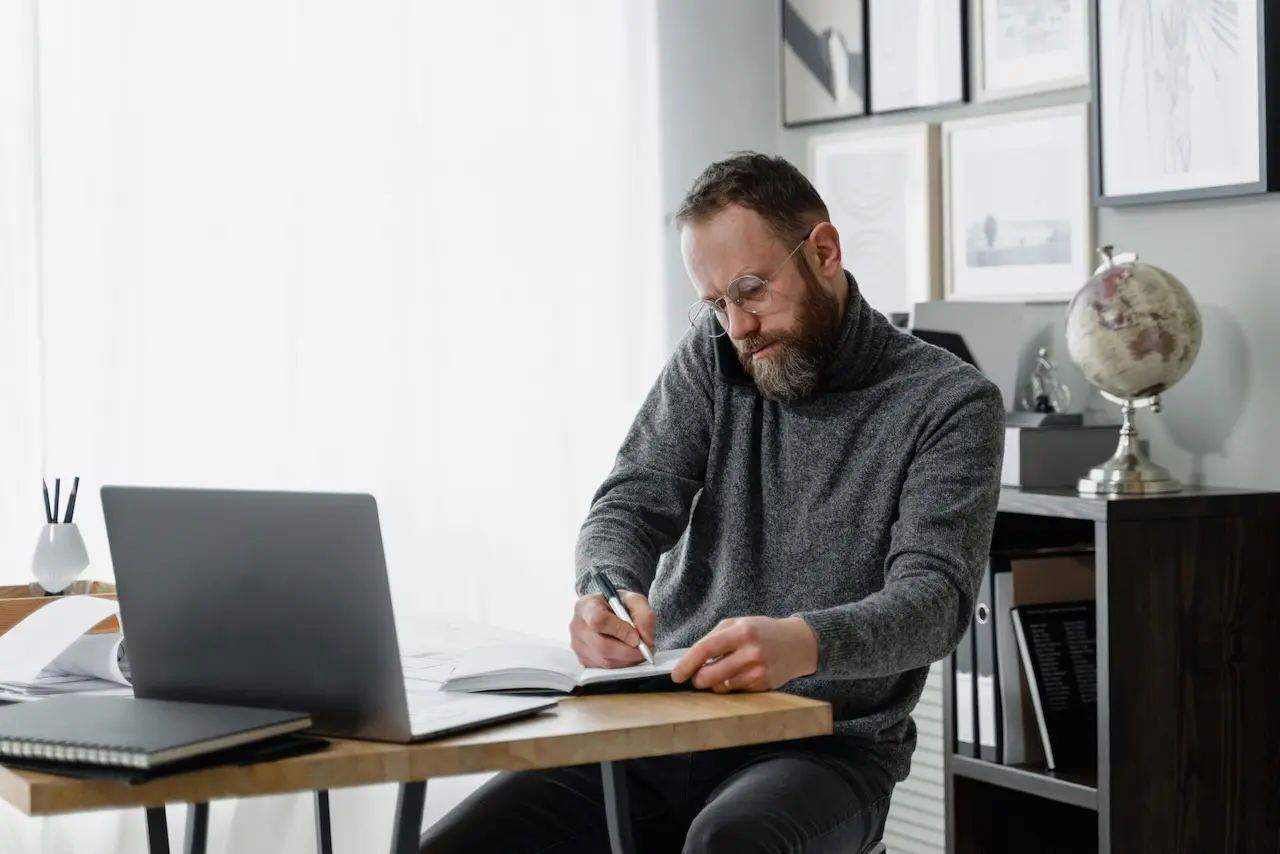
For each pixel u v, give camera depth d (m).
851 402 1.79
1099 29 2.76
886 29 3.28
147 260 2.77
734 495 1.85
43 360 2.65
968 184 3.10
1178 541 2.31
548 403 3.22
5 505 2.61
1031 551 2.54
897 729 1.75
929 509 1.65
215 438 2.83
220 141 2.83
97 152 2.71
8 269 2.62
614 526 1.86
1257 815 2.39
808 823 1.48
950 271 3.14
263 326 2.88
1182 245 2.67
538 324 3.21
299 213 2.90
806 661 1.42
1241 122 2.51
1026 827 2.62
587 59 3.29
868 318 1.81
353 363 2.97
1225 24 2.52
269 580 1.21
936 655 1.55
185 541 1.25
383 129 3.00
